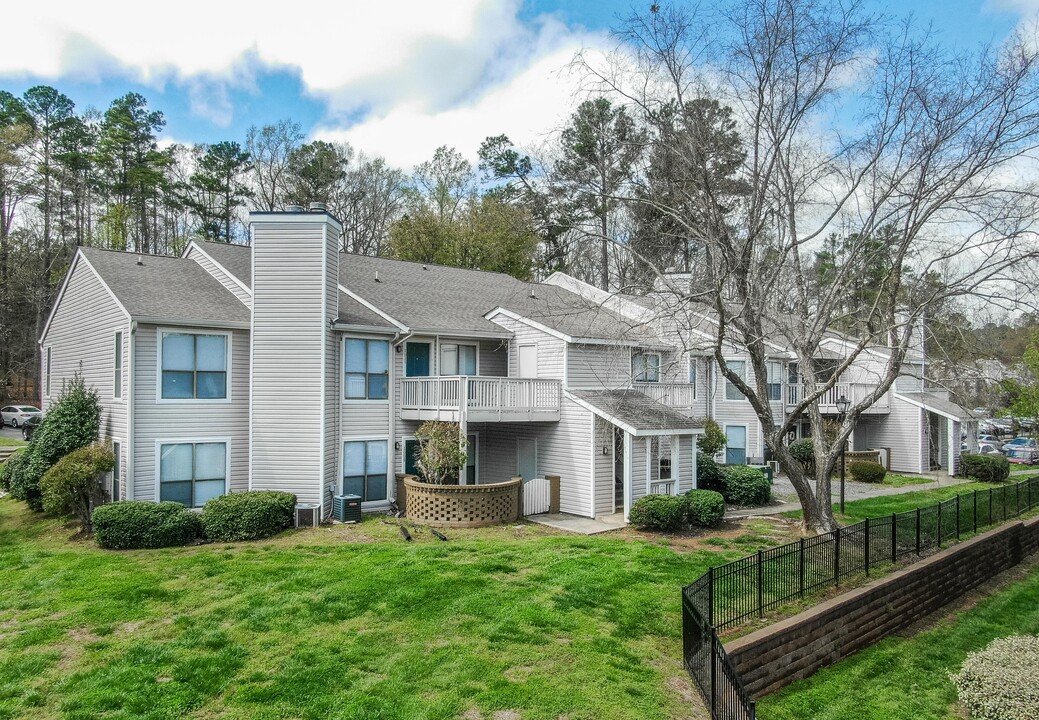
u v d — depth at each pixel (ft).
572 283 93.91
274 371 58.29
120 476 56.49
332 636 31.83
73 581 39.55
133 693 26.07
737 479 70.95
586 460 63.26
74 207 152.46
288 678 27.58
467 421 59.52
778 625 33.27
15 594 37.22
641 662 30.58
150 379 55.57
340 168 161.79
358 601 36.35
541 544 50.24
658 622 35.04
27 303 147.74
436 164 164.45
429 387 62.90
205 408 58.03
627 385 72.23
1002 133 47.55
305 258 58.75
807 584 38.58
